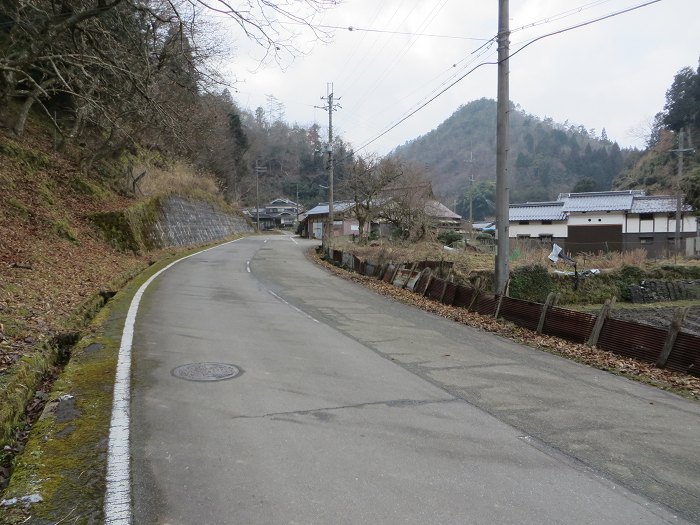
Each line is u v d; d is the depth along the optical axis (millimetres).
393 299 12656
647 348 7176
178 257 20828
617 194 39406
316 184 83438
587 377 6230
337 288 14109
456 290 12016
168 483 3102
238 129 58875
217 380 5188
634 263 23859
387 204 30500
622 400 5336
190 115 16625
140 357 5855
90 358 5703
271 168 86438
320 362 6188
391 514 2877
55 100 23875
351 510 2900
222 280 14156
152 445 3611
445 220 42656
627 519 2969
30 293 8047
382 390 5211
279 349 6727
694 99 48094
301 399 4777
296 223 75000
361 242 29547
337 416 4391
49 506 2770
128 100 13383
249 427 4035
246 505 2896
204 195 36469
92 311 8609
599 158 83438
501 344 8016
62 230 14781
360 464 3490
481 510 2975
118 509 2783
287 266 19734
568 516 2965
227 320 8500
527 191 77625
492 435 4156
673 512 3078
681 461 3832
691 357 6559
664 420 4758
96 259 14078
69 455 3377
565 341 8359
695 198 29688
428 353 7066
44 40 10078
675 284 22781
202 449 3598
